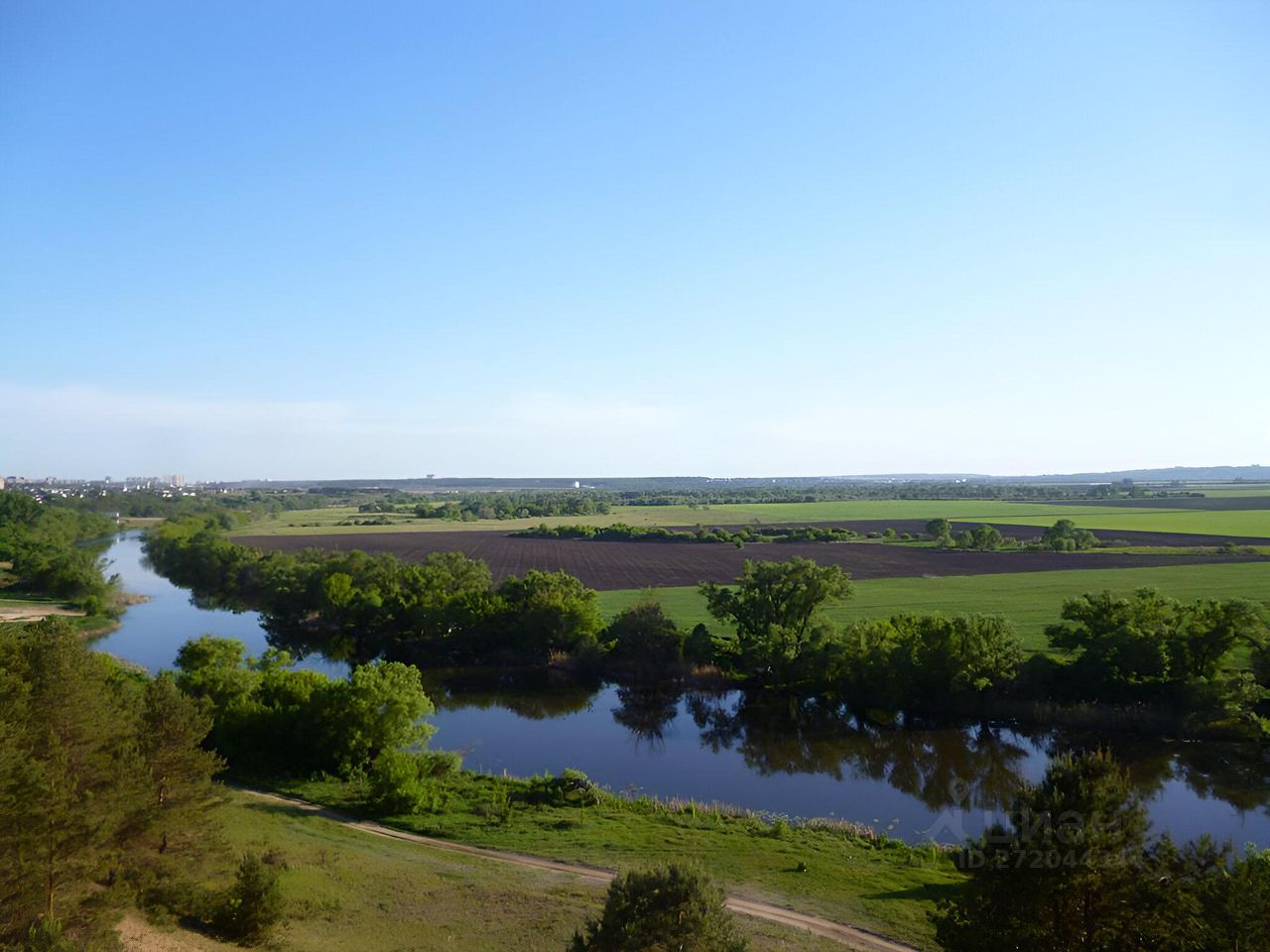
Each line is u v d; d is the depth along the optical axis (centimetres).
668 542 19012
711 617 10288
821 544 18225
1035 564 13725
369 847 3847
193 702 3509
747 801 5025
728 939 1844
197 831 3095
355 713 5278
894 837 4359
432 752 5550
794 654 7831
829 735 6581
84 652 3538
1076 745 6059
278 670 6034
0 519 17262
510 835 4147
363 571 11344
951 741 6322
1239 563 13038
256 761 5303
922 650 7025
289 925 2758
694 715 7256
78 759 2728
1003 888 1864
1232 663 6900
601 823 4353
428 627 9644
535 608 9081
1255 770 5459
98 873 2414
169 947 2352
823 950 2641
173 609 12412
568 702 7706
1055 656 7406
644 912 1817
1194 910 1780
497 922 2869
